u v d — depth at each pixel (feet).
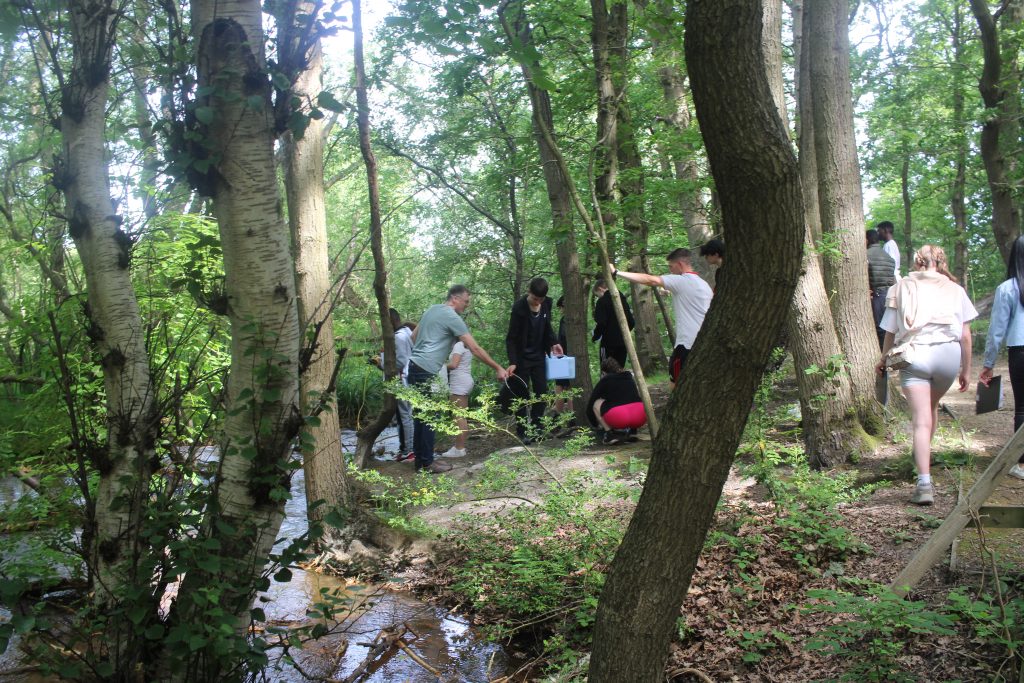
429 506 22.88
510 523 18.99
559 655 15.40
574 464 24.84
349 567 20.75
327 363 22.09
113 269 12.23
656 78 33.83
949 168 61.57
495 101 42.37
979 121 45.03
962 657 11.84
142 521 11.46
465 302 28.63
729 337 7.98
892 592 12.69
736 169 7.60
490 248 56.08
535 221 53.72
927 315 17.87
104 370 12.27
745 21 7.32
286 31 10.74
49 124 13.29
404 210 48.78
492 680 15.14
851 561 15.57
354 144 41.55
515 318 30.73
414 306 65.10
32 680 14.17
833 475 20.26
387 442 37.55
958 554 14.58
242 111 10.49
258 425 10.80
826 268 22.85
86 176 12.21
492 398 20.77
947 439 22.07
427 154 44.68
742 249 7.83
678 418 8.32
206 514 10.90
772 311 7.88
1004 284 18.48
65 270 16.17
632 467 19.31
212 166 10.52
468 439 33.58
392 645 16.49
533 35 27.61
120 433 11.96
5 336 17.25
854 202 22.86
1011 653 11.22
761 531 17.01
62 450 15.05
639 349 46.96
